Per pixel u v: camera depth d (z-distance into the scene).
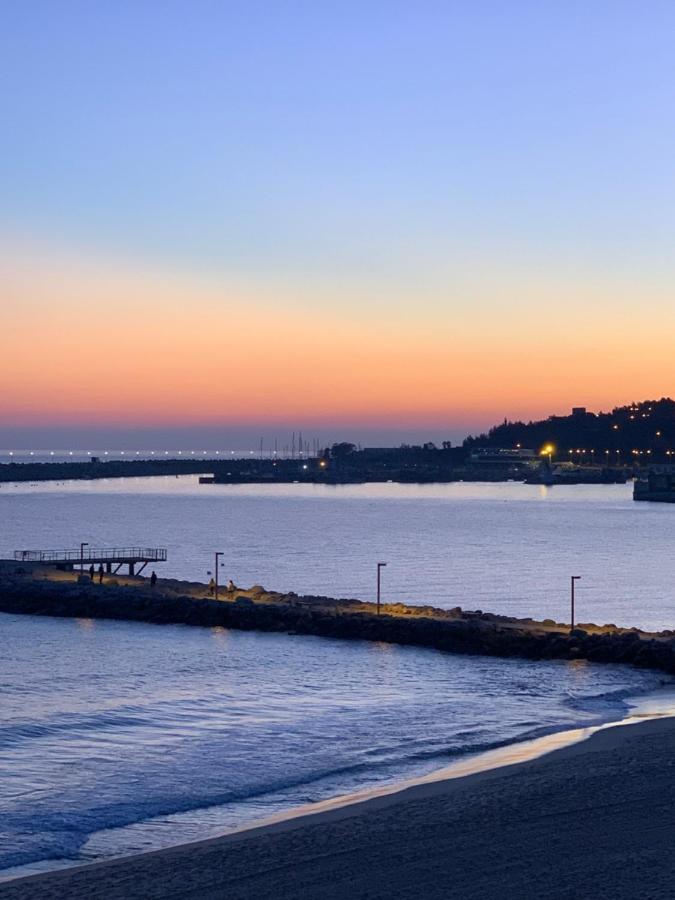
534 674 67.38
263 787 39.44
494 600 122.50
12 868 30.64
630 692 60.94
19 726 50.69
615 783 35.97
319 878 27.58
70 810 36.50
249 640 83.12
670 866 27.50
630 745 42.78
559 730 48.94
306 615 87.94
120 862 29.47
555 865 27.81
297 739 47.84
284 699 58.88
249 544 197.12
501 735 48.31
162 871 28.53
